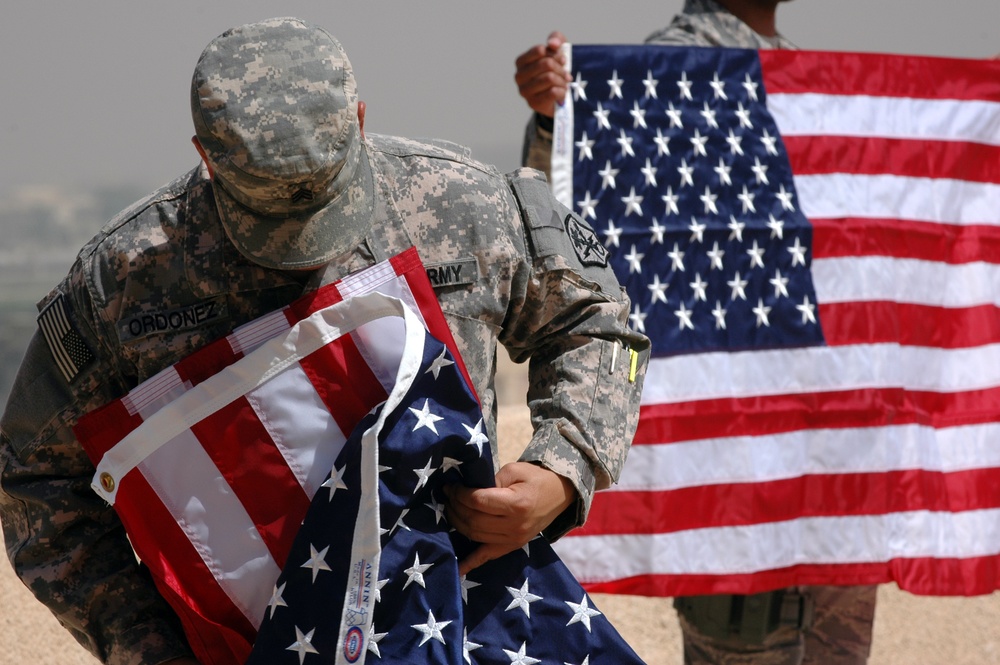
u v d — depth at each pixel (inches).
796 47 531.5
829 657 481.1
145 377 244.2
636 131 461.4
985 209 499.2
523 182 268.2
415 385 234.2
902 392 475.2
